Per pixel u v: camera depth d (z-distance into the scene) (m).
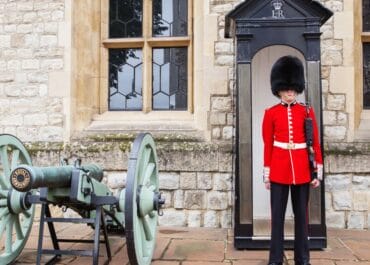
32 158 4.43
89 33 4.67
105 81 4.73
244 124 3.44
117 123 4.58
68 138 4.48
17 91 4.57
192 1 4.62
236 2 4.33
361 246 3.49
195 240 3.70
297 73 2.94
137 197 2.68
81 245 3.54
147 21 4.67
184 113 4.59
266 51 4.02
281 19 3.40
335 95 4.20
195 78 4.46
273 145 2.94
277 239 2.88
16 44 4.60
